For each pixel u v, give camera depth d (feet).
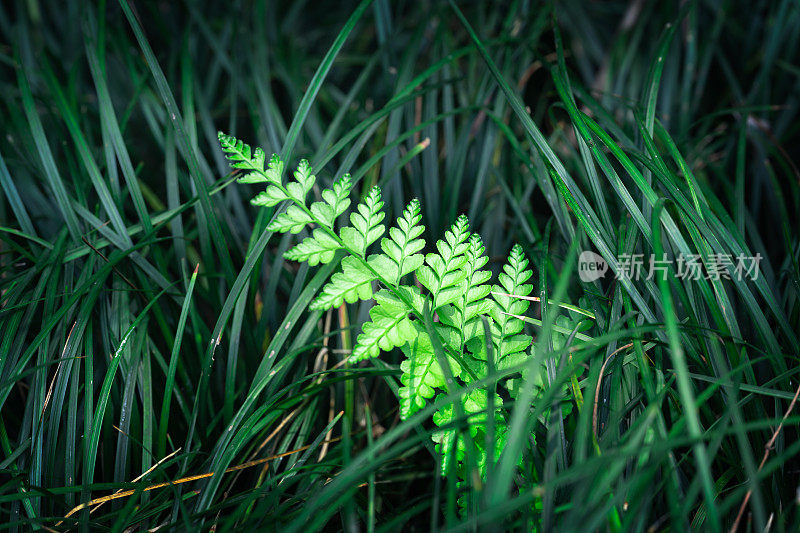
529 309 2.56
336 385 2.49
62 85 3.04
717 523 2.02
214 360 2.52
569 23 3.23
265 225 2.48
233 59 3.01
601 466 2.14
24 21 3.11
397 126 2.74
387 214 2.68
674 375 2.29
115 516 2.29
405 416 2.22
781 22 2.90
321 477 2.35
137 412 2.40
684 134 2.81
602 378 2.30
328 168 2.78
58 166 2.81
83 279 2.45
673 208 2.36
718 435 2.11
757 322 2.28
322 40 3.62
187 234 2.69
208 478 2.30
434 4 3.02
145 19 3.41
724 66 3.01
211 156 2.93
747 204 2.85
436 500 2.13
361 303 2.51
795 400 2.20
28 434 2.36
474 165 2.84
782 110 2.99
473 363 2.28
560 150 2.89
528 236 2.63
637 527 2.12
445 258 2.28
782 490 2.25
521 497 2.00
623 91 3.06
